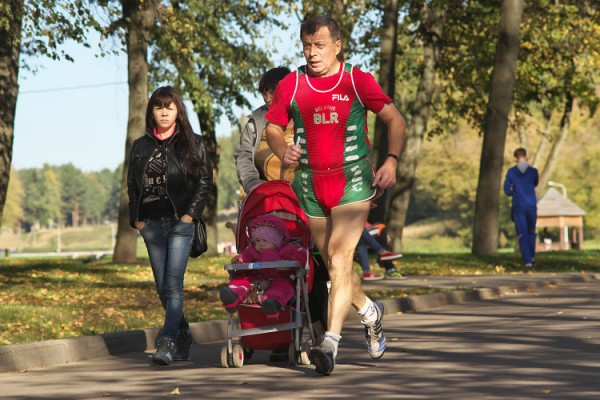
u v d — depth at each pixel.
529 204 40.88
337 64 13.43
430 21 57.44
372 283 33.09
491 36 61.81
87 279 36.78
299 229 15.36
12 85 43.38
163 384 13.45
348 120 13.34
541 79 63.69
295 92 13.48
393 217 55.59
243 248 15.51
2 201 43.47
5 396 12.67
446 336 18.89
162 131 16.22
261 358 16.25
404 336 19.19
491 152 46.97
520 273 39.16
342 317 13.40
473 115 70.94
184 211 16.22
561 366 13.95
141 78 47.62
